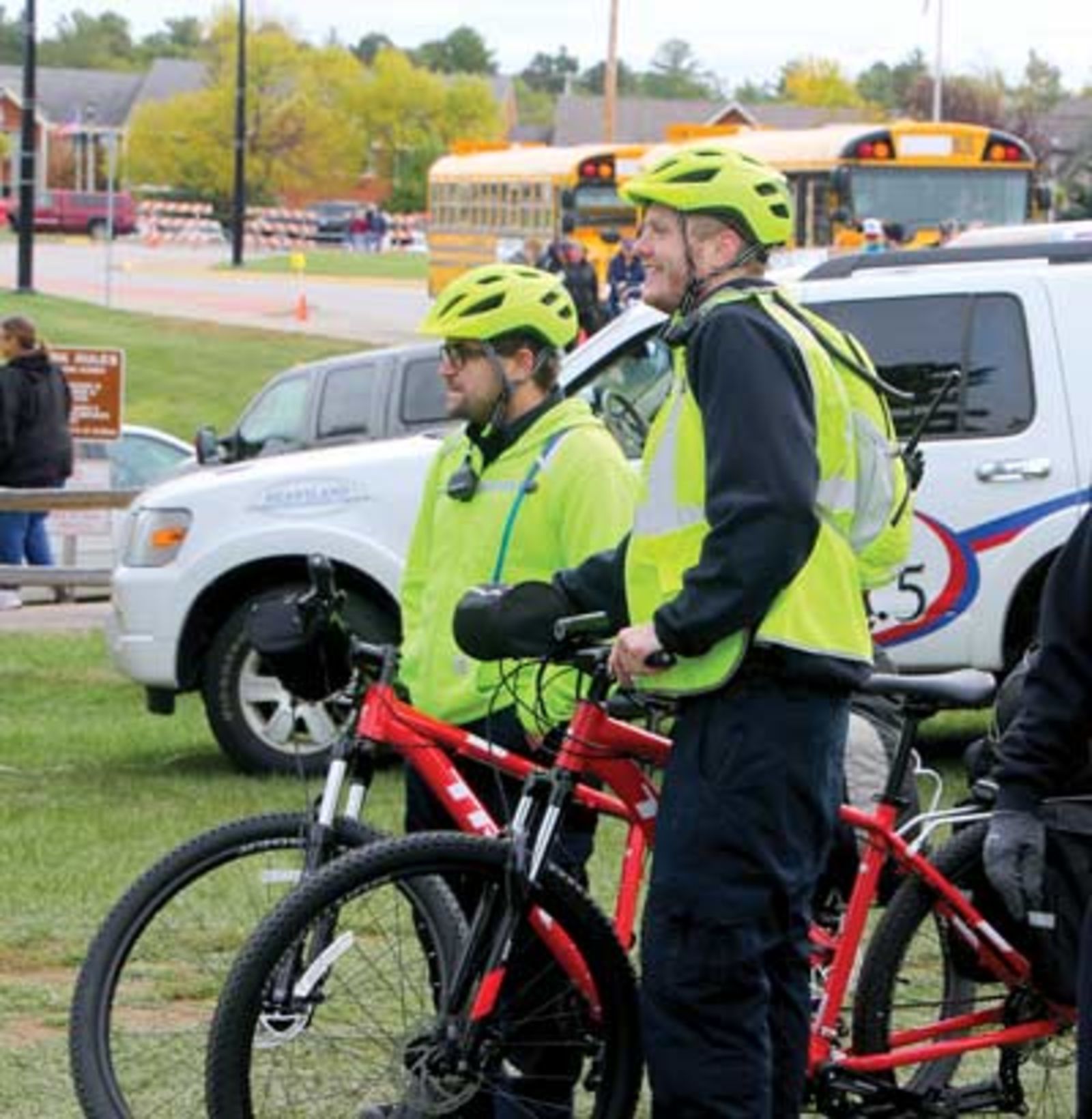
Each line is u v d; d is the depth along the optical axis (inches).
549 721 397.4
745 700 350.6
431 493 426.3
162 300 3641.7
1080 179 3634.4
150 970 388.5
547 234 2952.8
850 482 354.6
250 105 6643.7
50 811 730.2
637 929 496.1
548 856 375.2
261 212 6136.8
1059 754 338.0
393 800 737.0
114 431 1510.8
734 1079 351.9
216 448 1077.1
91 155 6747.1
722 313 346.3
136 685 970.1
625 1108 381.4
